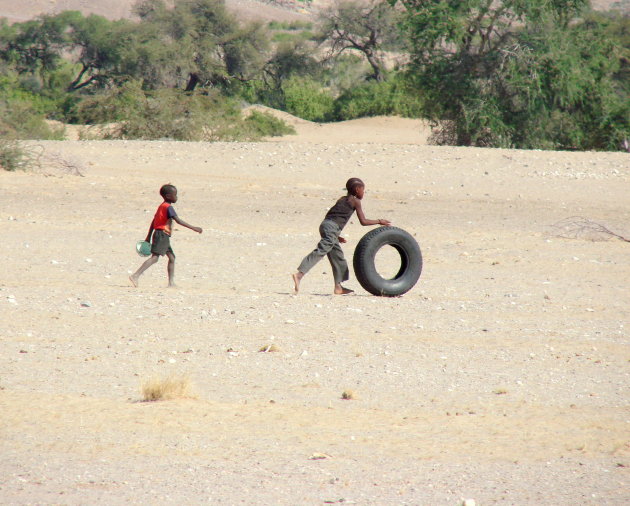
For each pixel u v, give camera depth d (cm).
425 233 7075
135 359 2994
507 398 2638
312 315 3794
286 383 2745
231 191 9325
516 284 4844
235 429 2280
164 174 10350
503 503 1798
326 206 8575
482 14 14975
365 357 3100
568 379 2880
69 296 4053
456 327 3647
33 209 7662
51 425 2278
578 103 15525
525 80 14525
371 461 2055
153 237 4428
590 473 1994
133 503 1780
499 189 10062
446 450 2141
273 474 1961
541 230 7406
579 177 10850
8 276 4594
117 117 15425
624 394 2708
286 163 11212
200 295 4200
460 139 15812
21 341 3195
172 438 2197
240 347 3195
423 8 15338
